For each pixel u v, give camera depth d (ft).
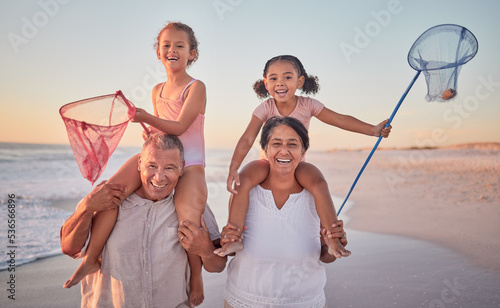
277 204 8.79
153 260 8.33
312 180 8.86
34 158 55.36
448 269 15.46
